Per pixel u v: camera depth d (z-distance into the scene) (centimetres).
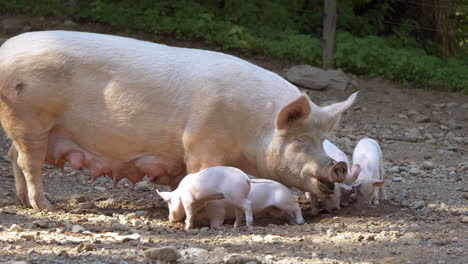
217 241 797
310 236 819
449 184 1239
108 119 943
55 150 978
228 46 2108
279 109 920
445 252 725
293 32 2206
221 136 924
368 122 1802
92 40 953
